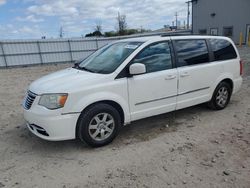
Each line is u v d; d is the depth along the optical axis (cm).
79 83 404
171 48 492
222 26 3591
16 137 481
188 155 387
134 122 536
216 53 563
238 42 3416
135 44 475
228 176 330
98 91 411
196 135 459
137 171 349
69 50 3047
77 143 446
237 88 616
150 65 463
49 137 396
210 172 340
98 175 344
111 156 395
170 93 488
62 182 332
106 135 430
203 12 3866
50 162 385
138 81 445
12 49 2739
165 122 530
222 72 570
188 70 506
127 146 427
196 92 530
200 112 581
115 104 435
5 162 388
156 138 454
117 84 425
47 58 2941
